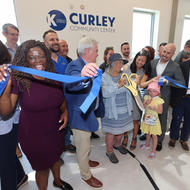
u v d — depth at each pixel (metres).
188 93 1.87
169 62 1.86
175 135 2.04
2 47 0.85
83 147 1.34
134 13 4.07
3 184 1.12
